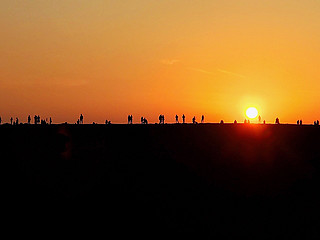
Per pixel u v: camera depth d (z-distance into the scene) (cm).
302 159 12075
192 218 7444
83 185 9112
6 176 9569
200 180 9762
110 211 7669
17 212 7538
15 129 13500
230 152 12512
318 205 8262
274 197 8706
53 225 7025
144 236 6688
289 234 6969
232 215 7656
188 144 13025
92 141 12794
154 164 10981
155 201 8225
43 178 9488
